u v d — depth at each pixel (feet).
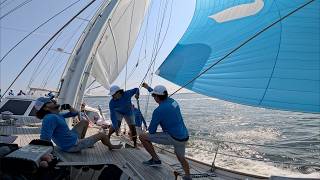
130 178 15.28
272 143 45.98
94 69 31.99
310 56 17.74
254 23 20.15
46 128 17.26
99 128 31.76
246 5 21.06
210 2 23.57
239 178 16.85
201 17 23.66
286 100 17.54
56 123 18.22
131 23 31.17
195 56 21.56
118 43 31.55
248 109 120.26
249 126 66.49
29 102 29.91
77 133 21.38
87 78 26.00
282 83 17.85
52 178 14.01
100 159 18.03
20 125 27.02
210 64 20.47
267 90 18.07
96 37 24.66
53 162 14.88
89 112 38.45
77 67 24.30
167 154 22.33
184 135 15.79
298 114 89.66
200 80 20.20
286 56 18.19
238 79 19.03
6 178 12.25
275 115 89.30
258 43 19.21
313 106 17.06
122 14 29.89
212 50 21.02
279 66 18.19
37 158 13.39
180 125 15.92
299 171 27.71
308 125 64.49
